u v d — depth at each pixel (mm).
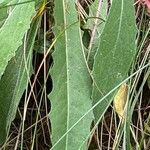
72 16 349
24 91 357
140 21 371
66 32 342
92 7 371
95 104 308
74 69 332
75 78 329
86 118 315
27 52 347
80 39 341
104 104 320
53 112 317
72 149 309
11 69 342
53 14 357
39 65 373
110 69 323
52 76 326
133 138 360
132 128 354
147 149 354
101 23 361
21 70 340
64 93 324
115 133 352
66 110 320
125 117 331
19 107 370
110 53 325
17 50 347
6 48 317
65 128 315
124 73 324
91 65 348
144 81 344
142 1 371
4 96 336
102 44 324
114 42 328
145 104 370
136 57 353
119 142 338
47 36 372
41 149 372
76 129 314
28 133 372
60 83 326
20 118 371
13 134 371
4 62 311
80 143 310
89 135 311
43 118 353
